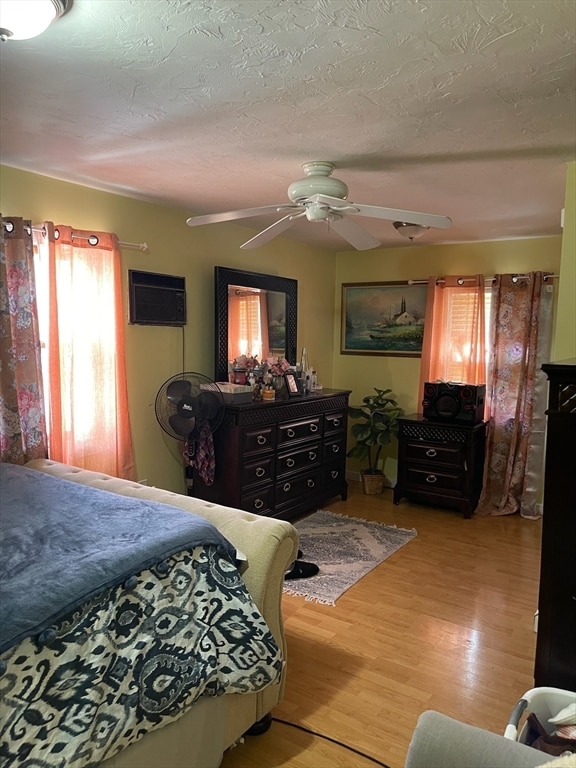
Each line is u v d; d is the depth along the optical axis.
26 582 1.31
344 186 2.37
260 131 2.08
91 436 3.00
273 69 1.58
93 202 3.00
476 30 1.36
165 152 2.36
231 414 3.42
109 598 1.39
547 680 1.94
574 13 1.28
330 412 4.32
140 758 1.41
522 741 1.39
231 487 3.47
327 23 1.34
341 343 5.30
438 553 3.47
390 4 1.25
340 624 2.59
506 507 4.27
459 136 2.10
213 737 1.62
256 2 1.25
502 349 4.30
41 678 1.22
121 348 3.10
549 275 4.15
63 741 1.23
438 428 4.26
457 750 0.90
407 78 1.62
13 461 2.57
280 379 4.05
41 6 1.19
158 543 1.54
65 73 1.62
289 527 1.83
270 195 3.14
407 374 4.95
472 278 4.45
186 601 1.55
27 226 2.60
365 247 2.77
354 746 1.82
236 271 3.87
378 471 4.88
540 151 2.27
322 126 2.02
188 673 1.49
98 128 2.07
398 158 2.37
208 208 3.48
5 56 1.51
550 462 1.89
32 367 2.64
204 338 3.77
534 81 1.63
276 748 1.81
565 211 2.46
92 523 1.69
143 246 3.24
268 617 1.78
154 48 1.47
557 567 1.91
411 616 2.67
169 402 3.27
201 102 1.83
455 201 3.12
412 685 2.14
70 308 2.83
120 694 1.35
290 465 3.88
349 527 3.91
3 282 2.49
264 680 1.63
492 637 2.49
